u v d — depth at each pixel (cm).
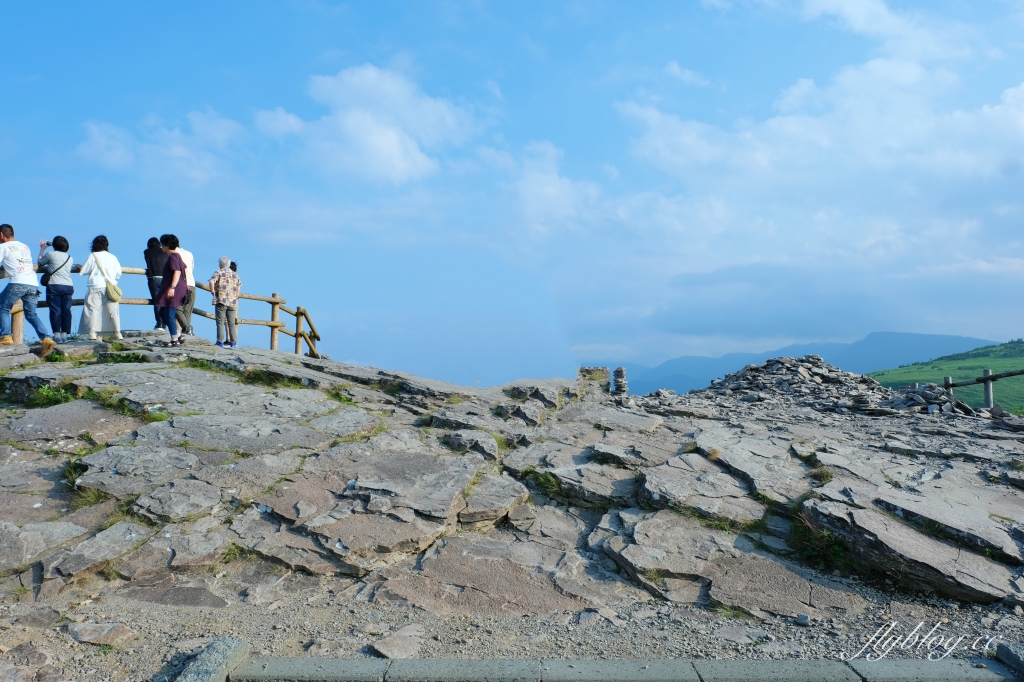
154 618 504
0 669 414
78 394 934
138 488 684
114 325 1300
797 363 1944
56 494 689
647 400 1430
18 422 839
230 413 910
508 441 940
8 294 1115
